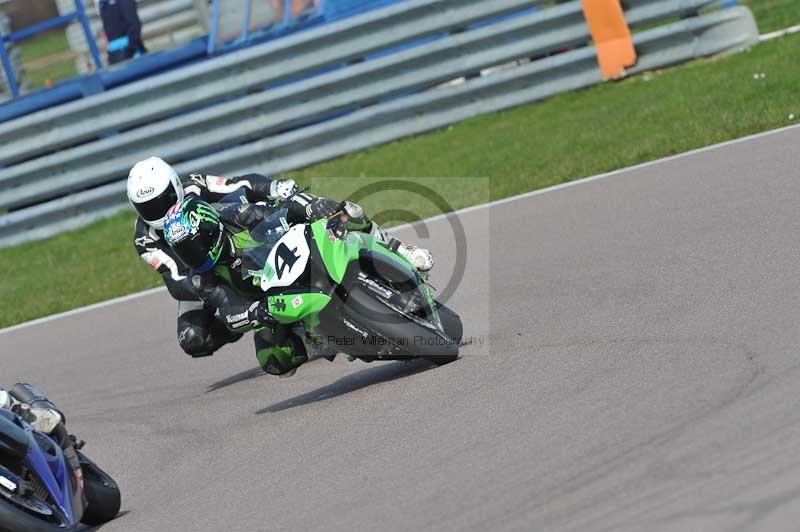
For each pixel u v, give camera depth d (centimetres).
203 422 2408
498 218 3712
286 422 2195
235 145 5422
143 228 2611
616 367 1919
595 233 3119
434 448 1739
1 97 6806
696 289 2312
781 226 2619
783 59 4803
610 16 5188
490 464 1595
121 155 5372
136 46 6069
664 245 2767
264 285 2112
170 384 2852
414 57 5253
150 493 1992
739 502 1257
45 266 5022
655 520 1268
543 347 2183
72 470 1800
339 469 1772
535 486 1466
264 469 1905
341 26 5259
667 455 1455
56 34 8556
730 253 2519
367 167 5003
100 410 2747
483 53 5269
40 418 1803
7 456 1686
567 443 1602
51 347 3606
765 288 2178
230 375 2819
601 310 2361
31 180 5431
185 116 5309
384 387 2227
